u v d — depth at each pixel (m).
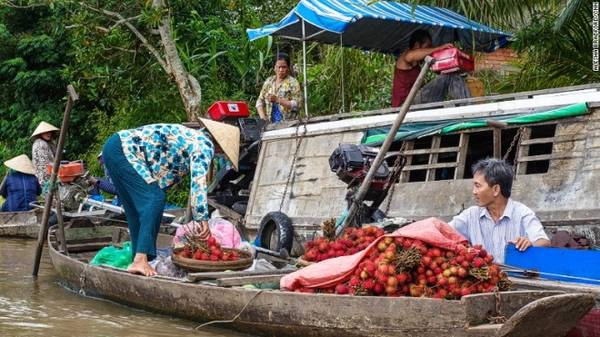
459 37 11.25
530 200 6.80
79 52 13.91
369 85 13.62
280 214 8.61
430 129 7.62
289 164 9.18
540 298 4.75
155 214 6.79
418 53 9.50
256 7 15.60
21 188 13.12
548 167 7.07
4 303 7.32
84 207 11.34
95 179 10.82
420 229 5.20
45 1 14.59
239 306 5.84
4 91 20.02
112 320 6.56
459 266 4.96
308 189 8.81
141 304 6.87
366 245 5.76
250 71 15.30
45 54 19.25
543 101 6.98
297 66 14.62
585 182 6.52
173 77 13.65
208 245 6.59
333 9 10.20
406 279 5.10
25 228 12.66
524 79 11.12
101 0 13.88
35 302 7.36
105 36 13.84
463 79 9.25
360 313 5.12
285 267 6.82
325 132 8.77
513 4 10.56
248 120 10.23
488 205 6.00
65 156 19.33
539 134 7.43
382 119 8.24
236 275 6.25
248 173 10.38
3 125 19.75
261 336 5.85
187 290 6.25
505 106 7.21
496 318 4.73
